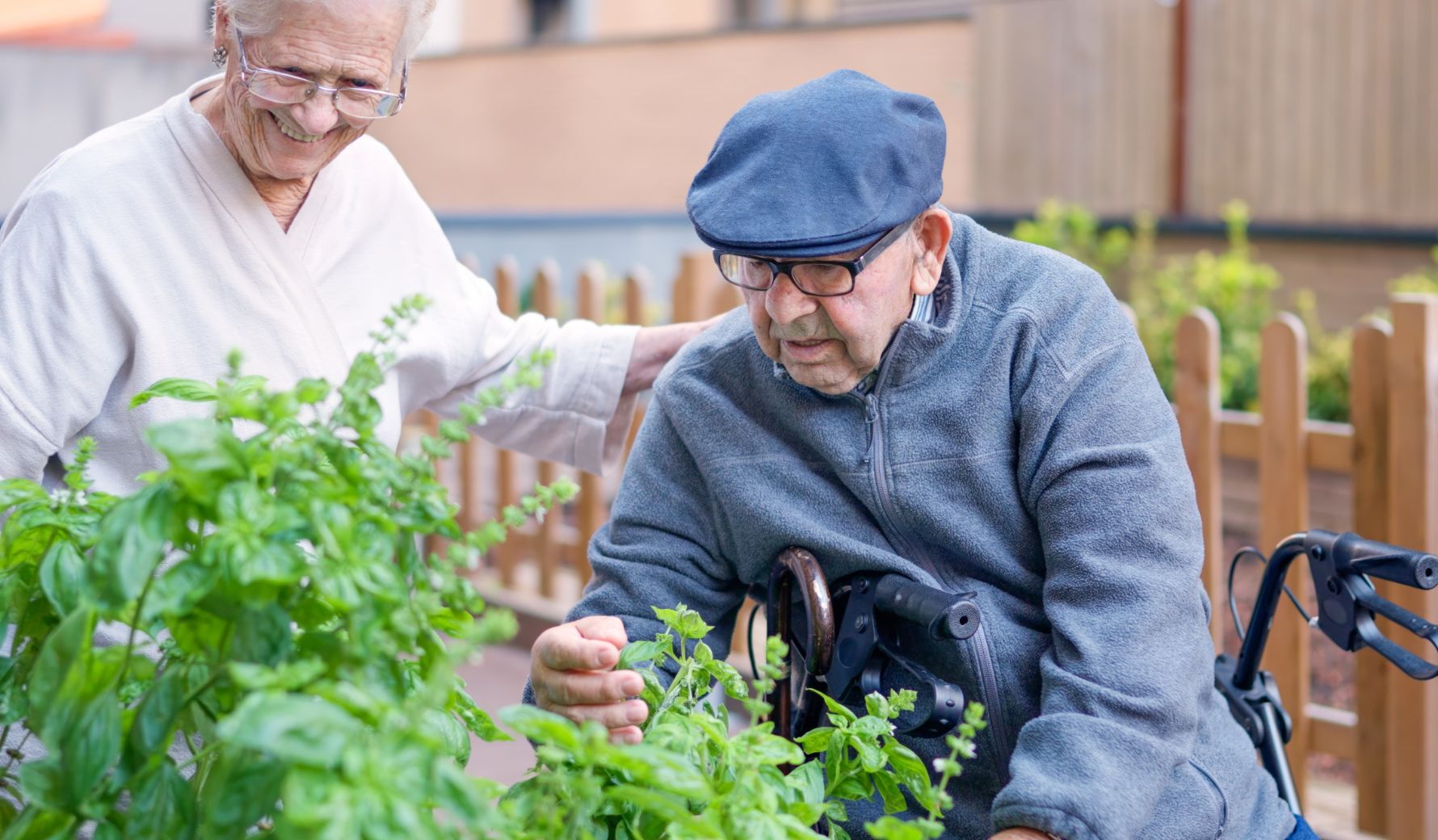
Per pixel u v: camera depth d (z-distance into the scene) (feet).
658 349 7.73
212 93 6.61
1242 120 27.48
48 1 40.47
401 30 5.99
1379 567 6.02
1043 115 30.32
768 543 6.21
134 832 3.96
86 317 6.10
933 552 6.04
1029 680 5.82
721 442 6.27
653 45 39.14
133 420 6.25
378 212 6.94
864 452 5.95
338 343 6.60
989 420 5.82
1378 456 10.89
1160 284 23.58
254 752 3.83
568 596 17.76
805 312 5.39
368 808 3.38
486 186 42.93
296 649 4.09
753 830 4.34
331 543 3.88
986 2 31.07
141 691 4.50
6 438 5.97
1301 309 22.75
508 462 17.80
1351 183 26.22
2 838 4.17
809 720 6.10
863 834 5.96
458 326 7.23
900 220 5.32
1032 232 27.09
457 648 3.67
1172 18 28.30
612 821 4.83
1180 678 5.29
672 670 6.21
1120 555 5.47
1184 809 5.62
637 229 38.50
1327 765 13.61
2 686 4.60
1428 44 25.25
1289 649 11.55
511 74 41.91
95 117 35.68
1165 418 5.81
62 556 4.34
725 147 5.53
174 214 6.25
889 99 5.52
